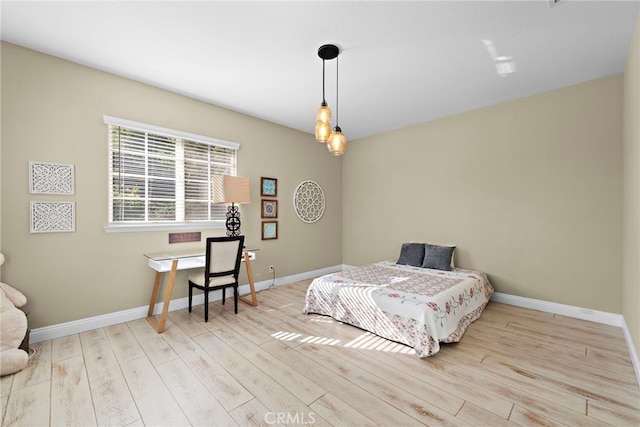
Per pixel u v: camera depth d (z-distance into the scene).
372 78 2.93
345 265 5.40
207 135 3.54
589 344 2.43
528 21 2.06
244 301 3.57
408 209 4.49
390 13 1.99
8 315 2.06
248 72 2.81
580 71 2.78
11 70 2.33
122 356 2.23
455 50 2.43
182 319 3.01
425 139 4.28
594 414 1.59
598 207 2.92
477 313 3.03
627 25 2.08
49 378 1.93
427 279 3.19
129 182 2.97
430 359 2.21
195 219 3.47
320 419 1.57
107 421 1.55
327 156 5.15
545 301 3.25
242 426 1.52
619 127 2.81
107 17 2.02
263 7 1.92
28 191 2.40
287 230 4.48
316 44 2.35
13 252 2.34
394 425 1.52
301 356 2.25
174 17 2.02
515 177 3.46
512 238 3.48
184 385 1.87
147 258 3.06
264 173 4.17
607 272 2.87
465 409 1.64
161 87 3.14
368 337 2.59
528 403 1.69
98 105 2.75
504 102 3.54
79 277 2.65
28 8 1.92
